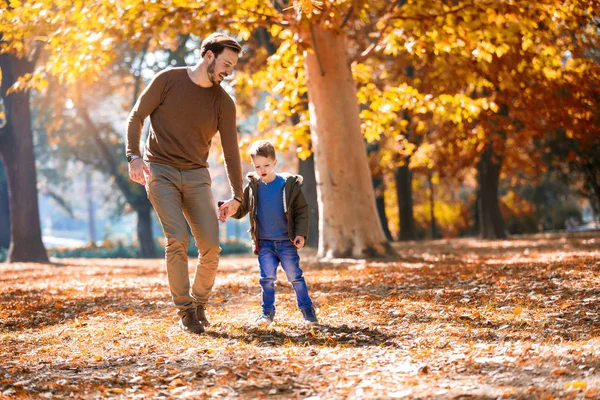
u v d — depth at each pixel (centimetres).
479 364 480
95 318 776
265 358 520
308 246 2939
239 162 674
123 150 4550
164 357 536
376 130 1897
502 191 4878
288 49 1599
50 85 3206
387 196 4775
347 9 1540
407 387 428
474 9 1436
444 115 1850
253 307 823
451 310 740
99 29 1464
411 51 1555
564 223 4759
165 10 1473
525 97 2012
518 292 844
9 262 2642
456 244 2809
